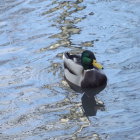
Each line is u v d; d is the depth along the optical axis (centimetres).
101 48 1883
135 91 1581
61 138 1359
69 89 1666
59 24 2111
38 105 1559
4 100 1606
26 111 1526
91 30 2033
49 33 2045
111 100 1555
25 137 1381
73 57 1781
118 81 1656
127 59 1784
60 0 2338
